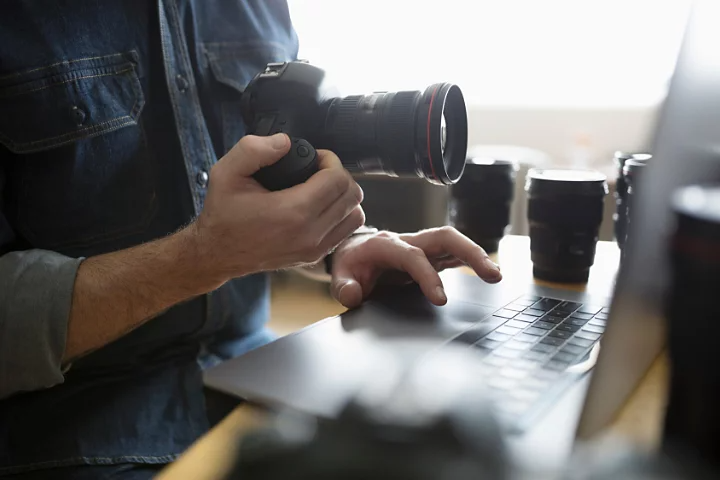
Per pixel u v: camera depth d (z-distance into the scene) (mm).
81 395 706
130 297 616
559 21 2082
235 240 558
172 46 783
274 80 586
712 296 244
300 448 229
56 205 722
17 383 612
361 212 618
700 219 243
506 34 2146
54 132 706
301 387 381
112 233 759
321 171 543
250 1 887
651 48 1968
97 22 734
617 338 279
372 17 2219
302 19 2223
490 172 771
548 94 2150
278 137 529
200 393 748
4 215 702
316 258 604
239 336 861
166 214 797
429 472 207
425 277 573
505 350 427
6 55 677
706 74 267
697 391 251
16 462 632
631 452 237
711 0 262
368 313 521
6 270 613
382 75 2250
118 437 671
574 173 698
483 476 210
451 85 599
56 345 601
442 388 260
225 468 261
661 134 255
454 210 812
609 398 287
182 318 784
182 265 599
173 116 785
